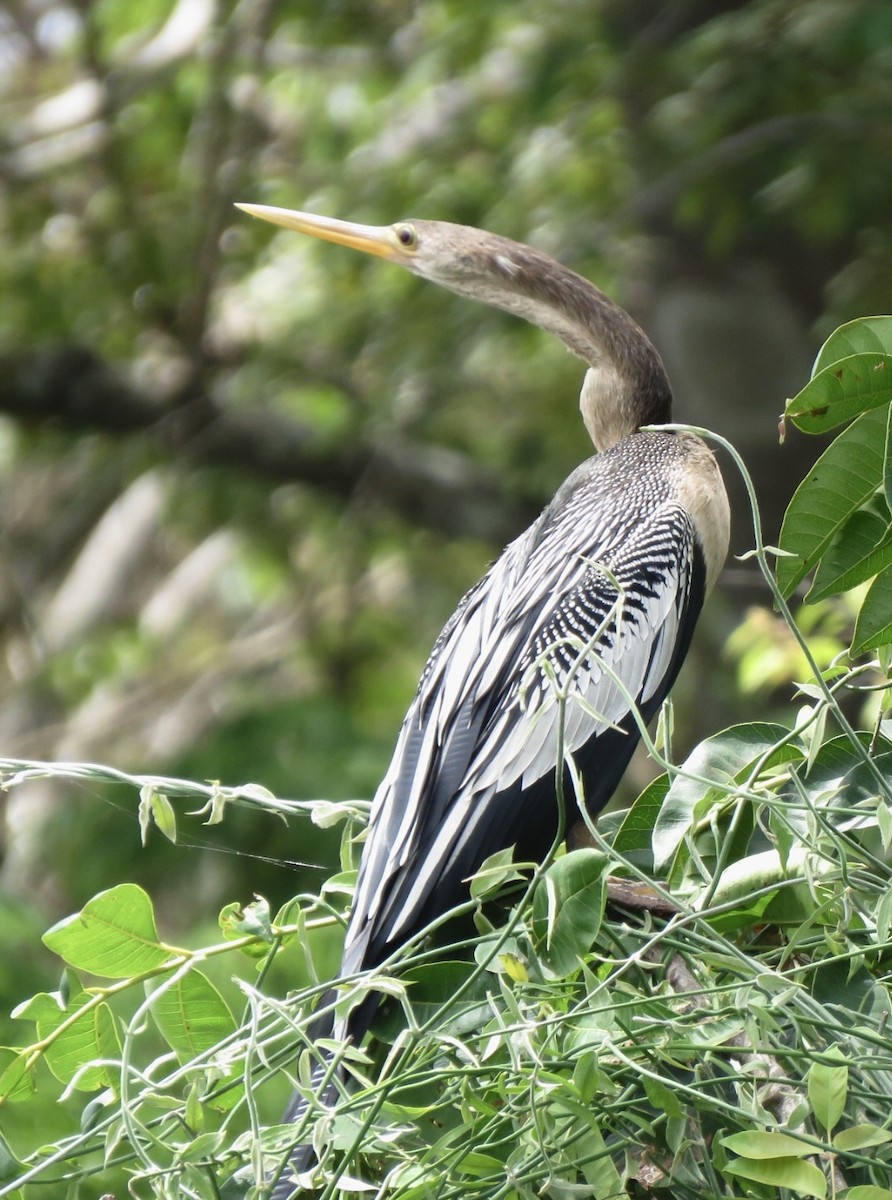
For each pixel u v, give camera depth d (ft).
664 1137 12.36
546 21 43.93
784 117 40.19
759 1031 11.95
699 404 41.52
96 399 50.52
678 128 41.63
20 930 26.94
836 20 38.83
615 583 12.97
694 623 19.54
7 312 50.01
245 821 38.91
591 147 43.80
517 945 12.82
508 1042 12.09
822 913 13.07
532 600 17.84
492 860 13.15
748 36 39.86
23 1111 21.24
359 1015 13.79
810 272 42.32
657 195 41.50
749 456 40.63
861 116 39.47
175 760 41.81
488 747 16.51
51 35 59.77
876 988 12.65
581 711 17.08
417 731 16.93
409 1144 13.43
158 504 59.88
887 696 14.06
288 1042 14.21
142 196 50.90
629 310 44.65
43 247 49.80
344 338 47.55
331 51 51.75
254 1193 11.83
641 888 15.61
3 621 58.65
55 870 41.32
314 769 40.78
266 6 47.16
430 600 58.29
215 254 47.62
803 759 14.25
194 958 14.07
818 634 26.48
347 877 16.10
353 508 49.42
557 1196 12.07
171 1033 14.48
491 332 46.98
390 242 22.71
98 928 14.16
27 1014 14.21
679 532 18.97
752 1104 11.81
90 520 57.82
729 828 13.78
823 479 12.97
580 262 43.96
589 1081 11.62
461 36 45.03
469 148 46.85
